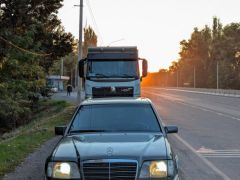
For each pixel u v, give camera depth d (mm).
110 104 8328
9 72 31578
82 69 20953
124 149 6562
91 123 7969
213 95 72312
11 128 32562
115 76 20688
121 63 20844
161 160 6410
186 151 13797
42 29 38156
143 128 7855
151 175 6316
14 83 32219
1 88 30344
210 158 12562
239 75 116875
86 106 8312
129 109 8211
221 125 22438
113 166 6250
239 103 45750
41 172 10297
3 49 29281
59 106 40000
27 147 13945
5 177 9781
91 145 6816
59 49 40750
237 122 24141
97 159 6289
